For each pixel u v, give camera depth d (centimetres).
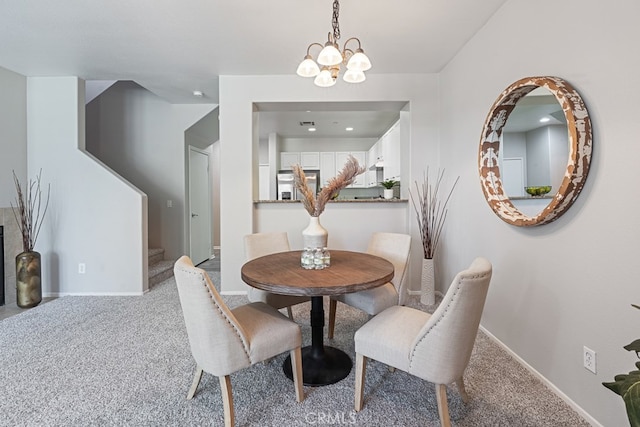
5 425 147
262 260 210
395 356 143
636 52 124
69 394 169
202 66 309
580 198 150
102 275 344
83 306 306
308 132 612
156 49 274
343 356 206
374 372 191
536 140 177
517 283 198
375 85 329
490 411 155
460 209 277
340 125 555
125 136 461
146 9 215
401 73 327
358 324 262
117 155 462
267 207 349
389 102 334
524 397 166
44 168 338
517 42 195
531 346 187
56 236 341
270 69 316
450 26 236
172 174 462
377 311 204
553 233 168
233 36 252
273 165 625
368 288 157
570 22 155
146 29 241
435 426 146
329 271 178
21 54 283
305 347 220
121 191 343
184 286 139
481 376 184
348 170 192
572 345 156
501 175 212
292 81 330
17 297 301
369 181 649
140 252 344
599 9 139
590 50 144
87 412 156
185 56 287
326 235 194
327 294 149
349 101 331
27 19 227
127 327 256
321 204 191
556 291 167
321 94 330
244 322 160
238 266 340
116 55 285
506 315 210
